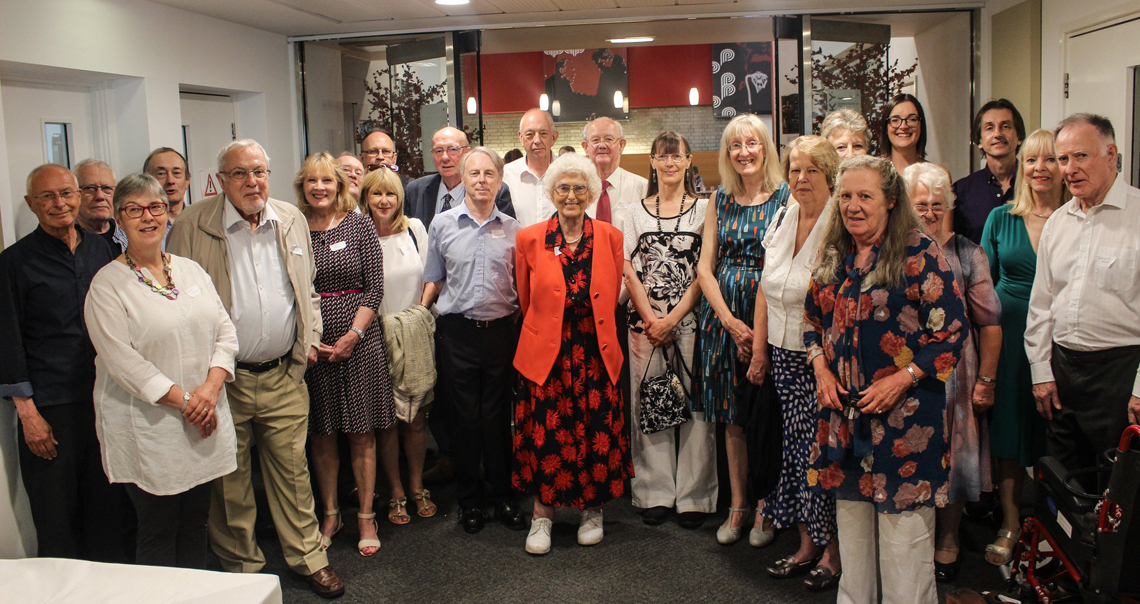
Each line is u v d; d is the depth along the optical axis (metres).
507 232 3.46
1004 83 4.92
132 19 4.32
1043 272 2.88
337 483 3.78
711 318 3.28
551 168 3.17
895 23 5.43
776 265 2.91
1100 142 2.63
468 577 3.11
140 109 4.44
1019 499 3.12
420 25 5.45
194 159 5.18
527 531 3.51
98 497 2.95
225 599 2.23
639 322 3.48
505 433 3.56
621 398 3.31
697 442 3.44
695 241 3.40
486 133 10.30
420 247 3.87
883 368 2.39
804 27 5.30
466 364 3.45
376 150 4.42
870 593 2.64
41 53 3.79
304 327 3.04
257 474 4.27
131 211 2.53
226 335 2.76
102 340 2.50
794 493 3.06
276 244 3.00
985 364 2.84
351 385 3.30
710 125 10.25
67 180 2.79
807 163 2.77
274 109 5.62
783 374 2.96
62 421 2.83
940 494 2.39
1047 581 2.72
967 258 2.82
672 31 5.60
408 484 4.09
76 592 2.30
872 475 2.43
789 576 3.03
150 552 2.71
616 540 3.40
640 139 10.33
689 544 3.34
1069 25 4.25
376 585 3.06
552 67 10.05
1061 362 2.84
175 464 2.61
